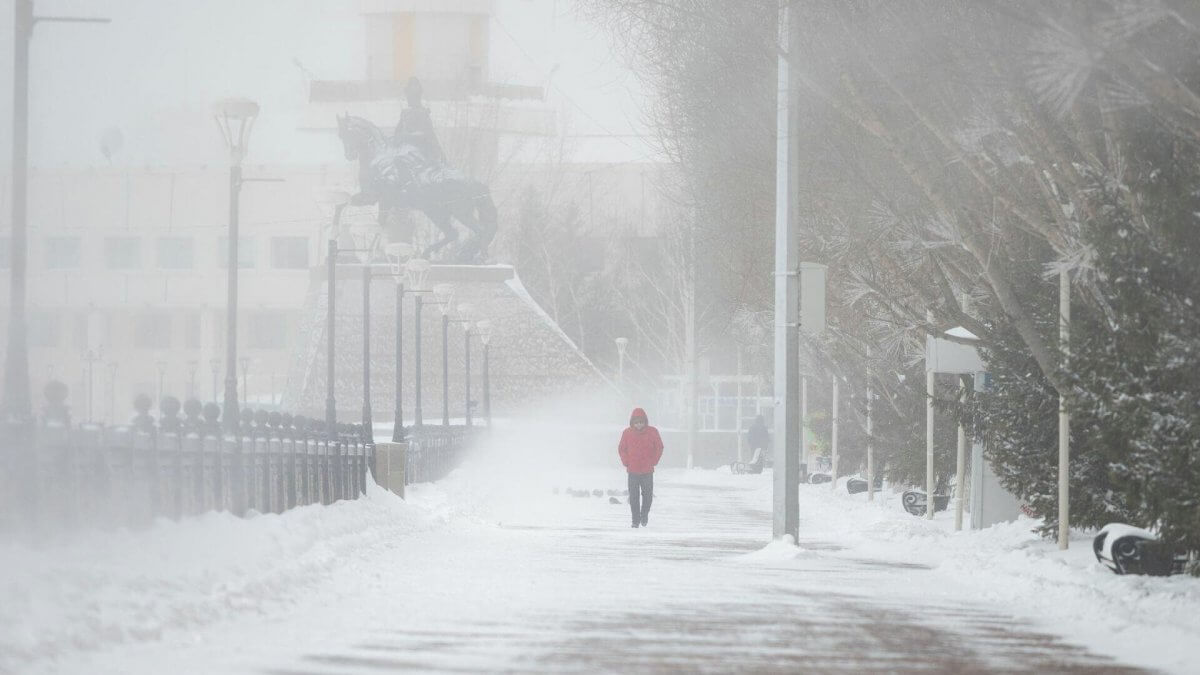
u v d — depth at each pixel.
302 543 58.88
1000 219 75.50
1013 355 75.62
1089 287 61.69
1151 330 50.12
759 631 41.50
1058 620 45.84
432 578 55.59
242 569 47.47
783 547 72.75
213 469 58.84
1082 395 53.38
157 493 51.47
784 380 75.69
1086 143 58.53
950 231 73.50
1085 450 72.12
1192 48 48.03
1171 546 54.12
